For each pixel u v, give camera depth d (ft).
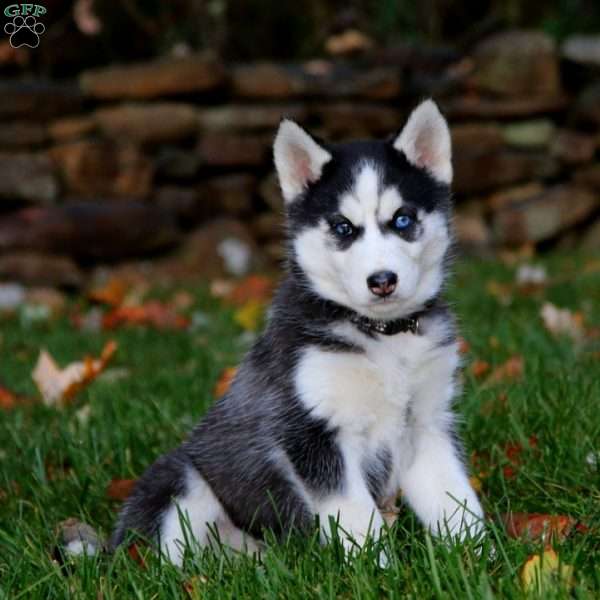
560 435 15.10
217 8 41.73
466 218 37.37
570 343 21.17
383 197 13.93
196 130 36.45
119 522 14.06
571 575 10.53
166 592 11.16
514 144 38.11
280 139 14.65
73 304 31.55
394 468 13.93
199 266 35.29
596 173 37.63
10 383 22.70
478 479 14.58
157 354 24.52
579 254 35.86
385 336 13.62
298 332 13.69
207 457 14.14
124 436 16.75
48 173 34.01
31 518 14.62
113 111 35.68
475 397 16.81
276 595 10.77
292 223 14.60
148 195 35.40
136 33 41.86
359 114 37.01
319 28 44.27
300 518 13.37
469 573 10.71
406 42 42.34
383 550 11.84
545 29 44.45
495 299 27.63
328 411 13.25
